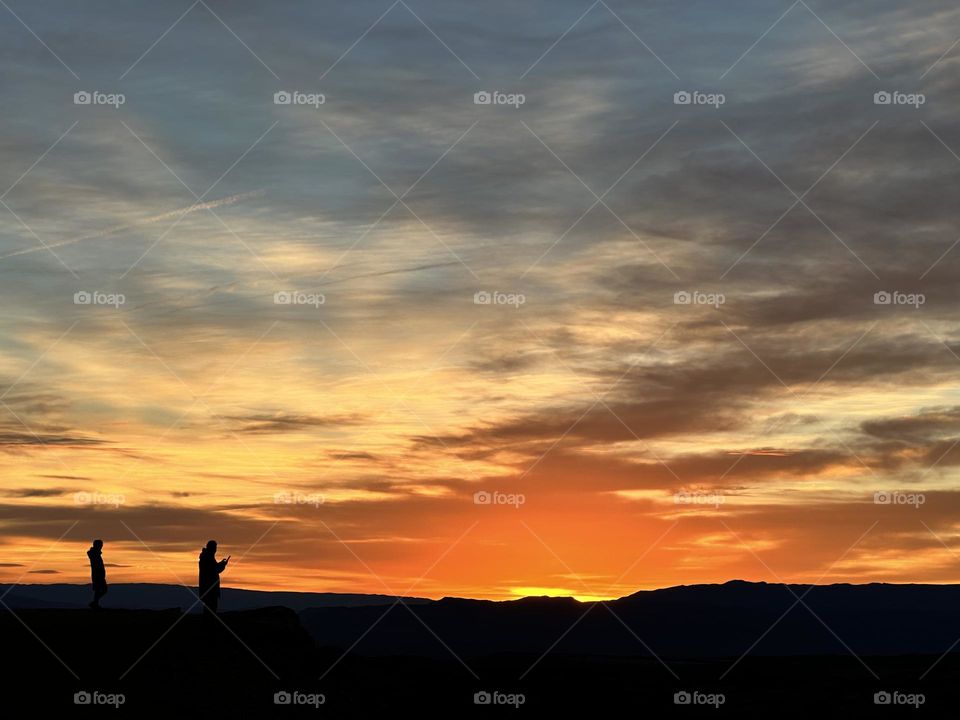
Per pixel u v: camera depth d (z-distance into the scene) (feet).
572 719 159.74
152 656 119.24
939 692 175.01
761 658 219.41
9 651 112.57
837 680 187.52
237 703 119.24
